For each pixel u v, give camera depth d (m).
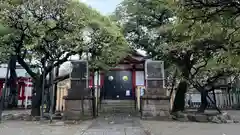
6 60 14.62
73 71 13.30
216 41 6.54
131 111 17.73
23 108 20.98
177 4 4.80
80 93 12.82
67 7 11.42
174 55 13.29
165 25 13.73
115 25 15.03
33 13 11.11
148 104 12.52
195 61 13.59
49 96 14.41
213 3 4.38
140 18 16.61
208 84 13.87
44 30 11.30
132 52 21.11
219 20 4.82
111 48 14.16
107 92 22.89
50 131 8.45
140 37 17.16
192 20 5.35
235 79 17.83
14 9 10.73
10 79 19.53
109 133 8.12
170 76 15.76
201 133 8.01
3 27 11.04
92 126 9.80
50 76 13.38
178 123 10.84
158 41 15.26
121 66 23.23
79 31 12.17
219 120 11.45
